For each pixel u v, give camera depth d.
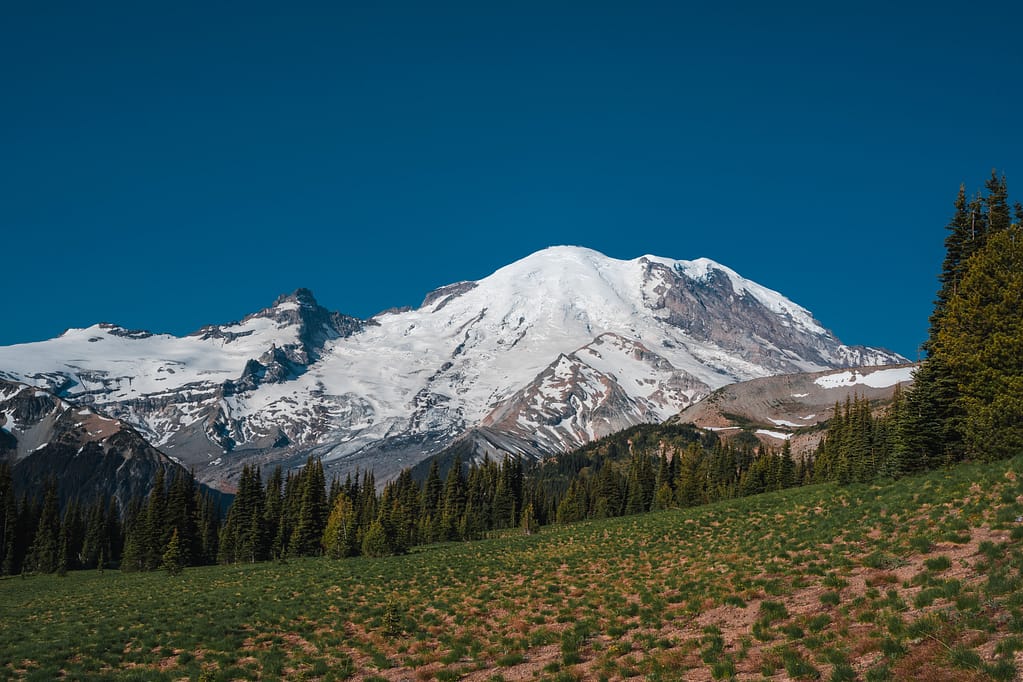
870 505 42.09
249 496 120.50
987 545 26.12
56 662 35.06
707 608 30.23
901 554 29.77
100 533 145.25
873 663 19.47
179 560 103.56
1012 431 47.25
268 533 119.06
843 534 37.16
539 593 42.12
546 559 57.00
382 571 63.41
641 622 30.72
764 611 27.39
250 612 45.75
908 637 20.25
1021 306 49.72
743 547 42.56
